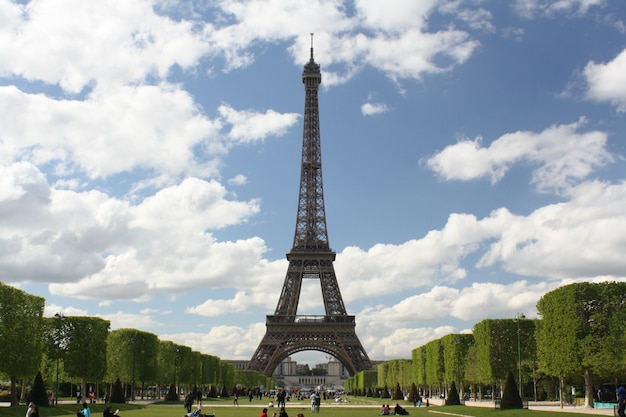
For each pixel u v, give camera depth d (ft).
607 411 574.15
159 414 642.22
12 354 618.44
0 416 506.07
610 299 652.89
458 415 643.86
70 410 627.46
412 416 634.84
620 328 632.79
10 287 631.15
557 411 569.23
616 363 613.52
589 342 638.53
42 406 612.70
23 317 638.12
